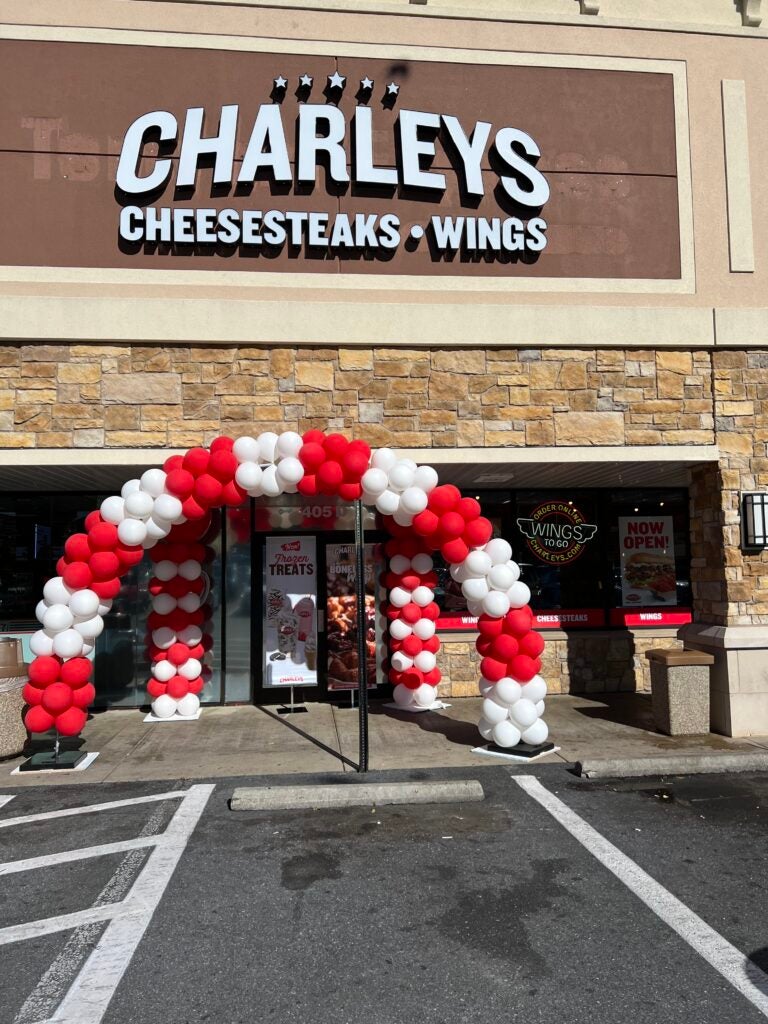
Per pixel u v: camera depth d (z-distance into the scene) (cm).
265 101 901
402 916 438
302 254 895
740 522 912
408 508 746
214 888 476
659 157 956
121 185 869
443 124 923
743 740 835
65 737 807
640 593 1154
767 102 979
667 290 938
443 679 1106
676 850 534
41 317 845
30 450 845
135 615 1078
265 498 1091
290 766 745
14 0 884
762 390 934
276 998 360
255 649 1081
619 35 959
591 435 909
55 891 475
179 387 869
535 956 394
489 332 897
